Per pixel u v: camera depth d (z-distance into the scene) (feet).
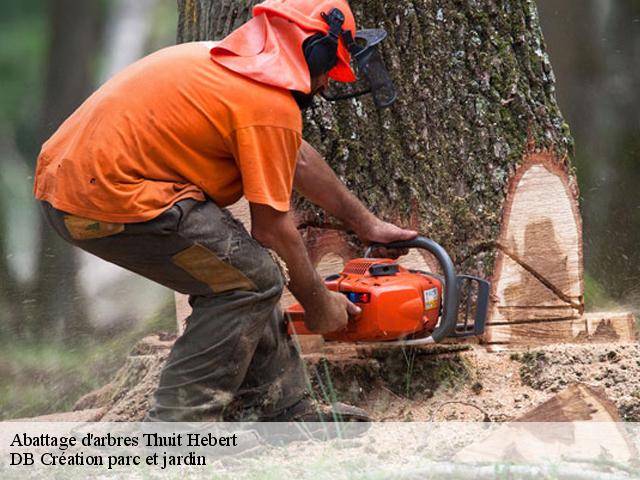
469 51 45.24
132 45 143.64
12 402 63.26
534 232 45.62
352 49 37.37
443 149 44.96
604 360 42.63
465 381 42.78
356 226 40.96
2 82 142.31
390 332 38.93
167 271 36.11
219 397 36.68
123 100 35.12
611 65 110.22
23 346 73.87
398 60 44.32
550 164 45.88
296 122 35.58
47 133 136.98
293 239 36.27
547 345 44.34
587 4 111.45
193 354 36.52
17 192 113.50
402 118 44.32
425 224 44.11
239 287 36.17
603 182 91.61
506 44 45.62
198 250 35.40
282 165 35.50
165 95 35.19
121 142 34.65
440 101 44.91
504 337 45.24
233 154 35.53
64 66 142.82
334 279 40.60
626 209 84.99
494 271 45.24
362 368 42.39
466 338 44.96
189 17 48.39
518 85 45.60
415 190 44.11
